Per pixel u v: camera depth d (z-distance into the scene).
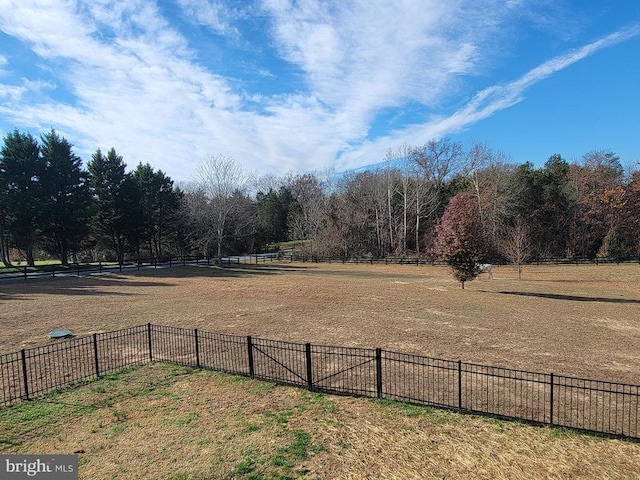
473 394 8.48
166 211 56.28
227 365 10.54
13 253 58.72
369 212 63.06
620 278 32.12
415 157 61.72
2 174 39.62
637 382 9.19
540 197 54.16
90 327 14.88
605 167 53.16
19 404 7.98
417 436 6.62
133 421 7.23
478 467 5.71
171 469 5.65
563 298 22.30
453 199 26.92
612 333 13.96
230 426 6.99
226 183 54.38
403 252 55.88
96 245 53.75
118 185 50.06
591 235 51.16
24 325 15.17
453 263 26.16
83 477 5.48
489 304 20.08
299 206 77.62
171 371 10.00
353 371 9.95
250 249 69.50
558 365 10.47
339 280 31.72
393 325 15.18
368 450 6.18
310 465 5.75
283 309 18.62
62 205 42.50
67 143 44.81
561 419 7.29
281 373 9.86
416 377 9.58
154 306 19.44
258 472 5.56
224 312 17.88
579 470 5.62
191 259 53.69
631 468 5.66
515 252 34.66
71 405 7.94
